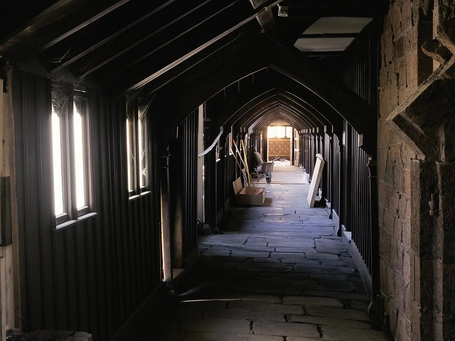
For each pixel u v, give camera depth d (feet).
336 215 33.96
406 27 12.30
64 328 10.64
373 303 16.79
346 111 16.93
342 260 24.67
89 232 12.08
